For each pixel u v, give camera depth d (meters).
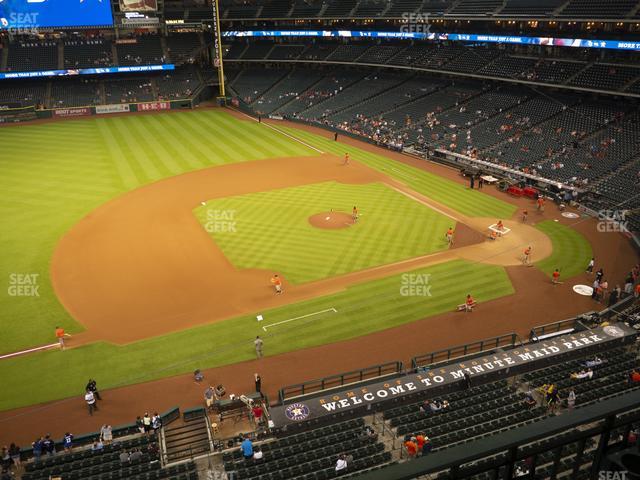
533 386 26.20
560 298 36.00
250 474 20.98
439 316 33.94
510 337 31.88
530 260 41.12
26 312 34.00
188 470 21.75
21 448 23.34
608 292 36.62
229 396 27.02
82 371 29.02
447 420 23.88
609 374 26.94
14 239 43.66
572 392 23.95
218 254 41.50
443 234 45.34
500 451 3.66
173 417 25.58
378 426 24.16
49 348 30.78
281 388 27.69
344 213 49.28
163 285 37.28
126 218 48.06
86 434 24.17
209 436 24.11
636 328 30.62
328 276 38.38
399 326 32.91
